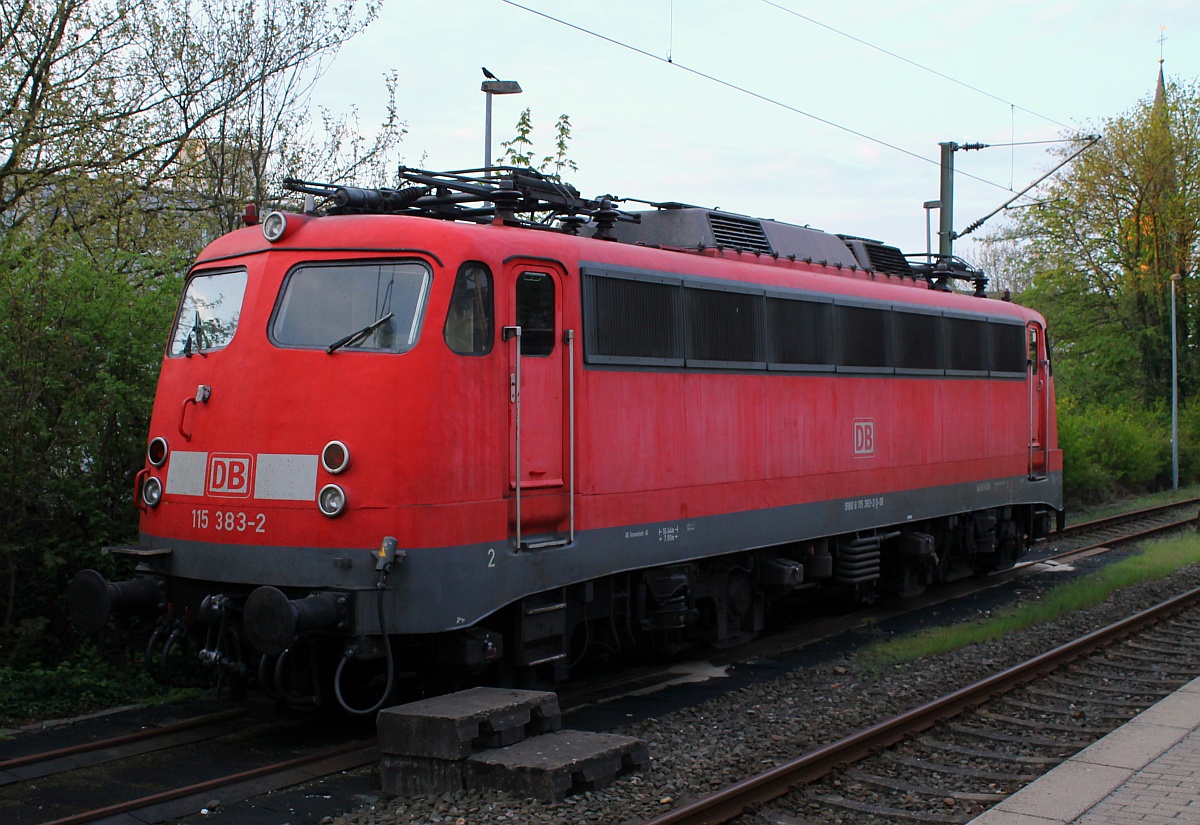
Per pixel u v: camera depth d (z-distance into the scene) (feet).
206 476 25.03
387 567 22.79
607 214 32.24
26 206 41.34
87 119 40.63
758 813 20.36
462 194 31.09
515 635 26.08
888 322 40.47
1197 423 118.62
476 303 24.79
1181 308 125.90
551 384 26.66
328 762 23.21
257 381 24.66
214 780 21.74
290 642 22.09
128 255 32.96
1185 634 36.88
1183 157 125.08
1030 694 29.37
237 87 46.62
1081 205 126.11
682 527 30.50
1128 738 23.50
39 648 29.17
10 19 40.37
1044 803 19.45
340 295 24.84
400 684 28.22
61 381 29.14
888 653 34.50
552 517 26.55
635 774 21.76
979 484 46.52
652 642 33.24
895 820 20.16
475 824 19.11
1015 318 49.93
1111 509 85.71
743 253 35.68
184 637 26.21
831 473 37.04
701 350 31.48
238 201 46.62
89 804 20.61
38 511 29.84
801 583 38.22
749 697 29.45
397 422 23.35
